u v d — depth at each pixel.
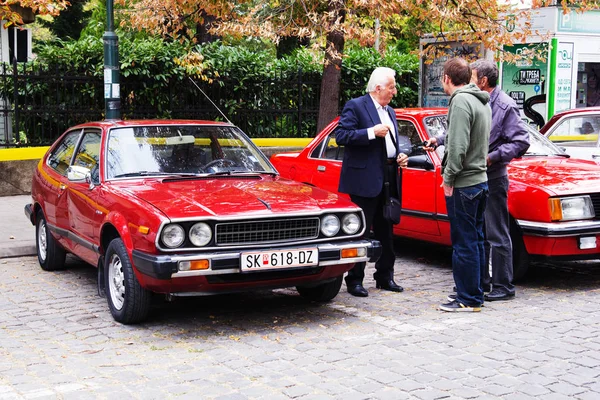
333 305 6.66
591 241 6.95
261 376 4.82
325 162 8.96
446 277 7.78
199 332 5.84
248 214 5.63
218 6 12.45
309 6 11.90
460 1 11.75
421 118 8.25
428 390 4.54
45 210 7.84
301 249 5.74
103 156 6.71
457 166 6.12
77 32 28.39
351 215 6.07
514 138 6.58
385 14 11.42
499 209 6.73
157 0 12.55
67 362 5.11
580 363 5.04
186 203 5.73
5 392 4.53
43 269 8.22
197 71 13.05
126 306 5.88
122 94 14.31
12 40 16.28
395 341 5.56
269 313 6.40
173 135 7.06
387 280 7.19
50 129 13.60
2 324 6.07
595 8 13.98
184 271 5.39
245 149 7.25
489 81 6.69
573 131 10.27
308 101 16.27
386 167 6.80
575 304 6.63
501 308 6.50
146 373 4.88
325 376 4.80
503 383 4.66
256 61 15.67
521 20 14.10
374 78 6.80
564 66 13.81
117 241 5.98
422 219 7.95
